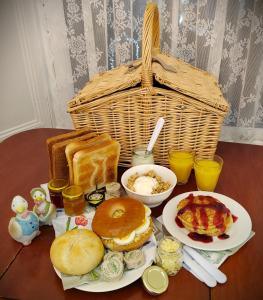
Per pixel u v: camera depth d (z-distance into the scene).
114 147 0.80
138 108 0.83
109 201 0.67
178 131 0.86
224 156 1.04
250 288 0.54
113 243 0.60
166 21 1.29
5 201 0.80
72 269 0.54
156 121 0.84
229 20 1.23
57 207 0.75
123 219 0.61
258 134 1.46
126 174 0.80
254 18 1.20
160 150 0.91
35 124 1.73
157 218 0.72
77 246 0.56
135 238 0.61
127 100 0.81
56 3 1.39
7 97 1.57
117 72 1.08
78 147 0.76
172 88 0.79
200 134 0.86
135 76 0.82
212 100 0.80
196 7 1.24
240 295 0.52
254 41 1.24
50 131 1.28
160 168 0.82
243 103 1.37
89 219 0.70
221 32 1.25
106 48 1.40
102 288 0.53
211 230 0.63
